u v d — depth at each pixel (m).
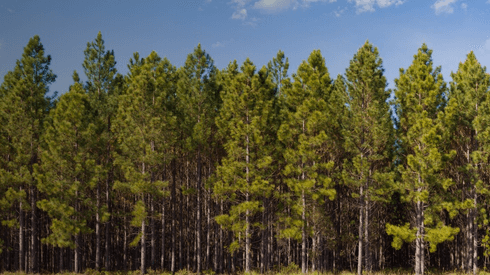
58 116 24.75
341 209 28.48
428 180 22.12
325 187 22.92
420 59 24.83
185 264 35.41
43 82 26.61
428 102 22.72
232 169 22.69
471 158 24.67
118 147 25.58
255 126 22.83
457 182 26.36
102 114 26.94
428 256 35.22
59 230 23.14
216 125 25.86
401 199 23.19
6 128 25.38
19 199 25.22
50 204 23.20
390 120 23.52
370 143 23.47
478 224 25.47
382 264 34.41
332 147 25.34
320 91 24.22
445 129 22.48
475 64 24.42
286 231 22.77
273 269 28.22
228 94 24.84
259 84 23.69
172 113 24.91
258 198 26.62
